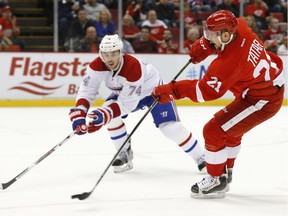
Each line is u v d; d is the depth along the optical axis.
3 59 14.05
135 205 5.61
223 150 5.80
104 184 6.52
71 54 14.41
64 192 6.14
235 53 5.39
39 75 14.26
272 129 10.94
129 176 6.95
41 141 9.56
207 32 5.44
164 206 5.57
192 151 7.01
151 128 10.97
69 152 8.57
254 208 5.51
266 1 16.42
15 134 10.27
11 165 7.63
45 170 7.30
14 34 15.18
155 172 7.17
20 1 17.11
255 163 7.73
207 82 5.48
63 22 15.24
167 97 5.81
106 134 10.16
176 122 6.91
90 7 15.43
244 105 5.75
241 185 6.47
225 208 5.50
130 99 6.38
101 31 15.25
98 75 6.39
